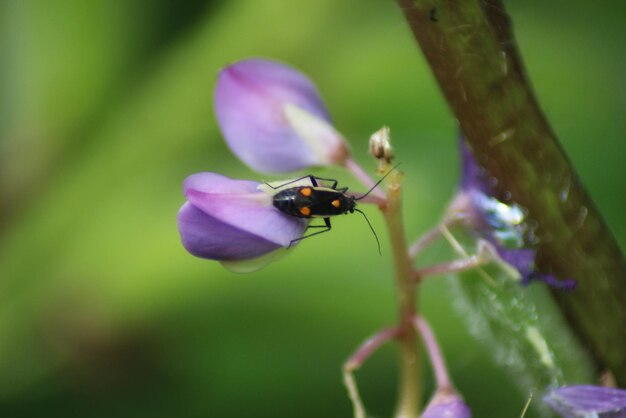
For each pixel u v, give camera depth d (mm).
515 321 219
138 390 293
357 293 284
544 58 313
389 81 311
